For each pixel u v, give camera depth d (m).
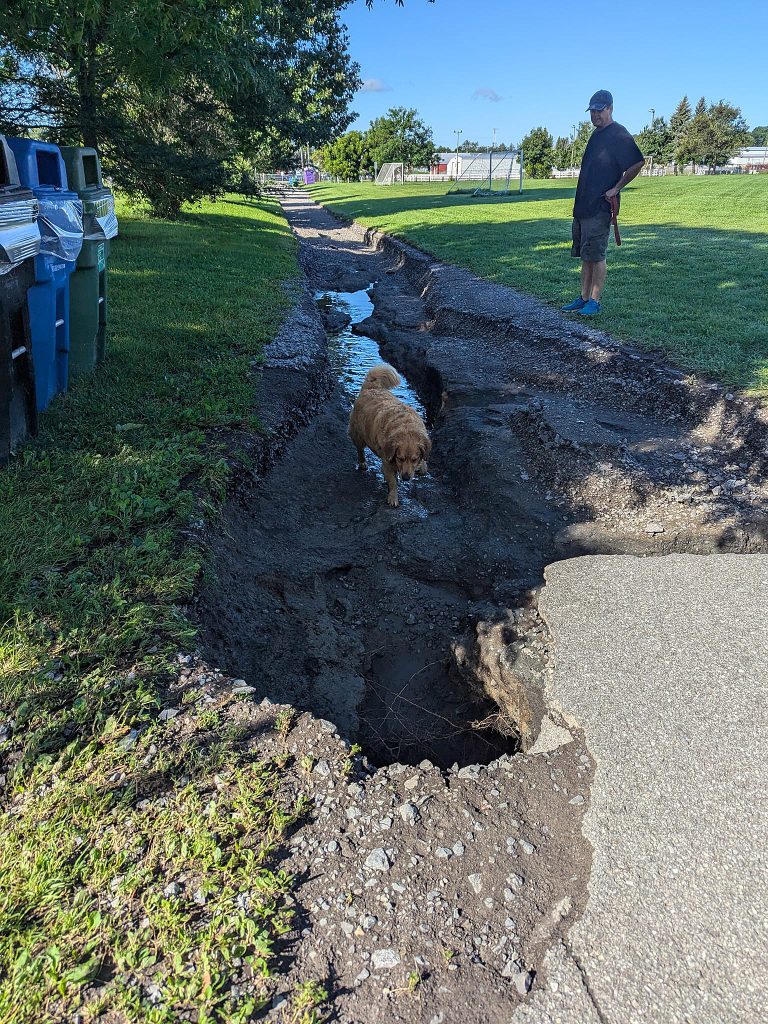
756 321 8.14
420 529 5.47
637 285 10.66
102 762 2.49
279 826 2.33
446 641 4.50
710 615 3.66
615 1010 1.86
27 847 2.17
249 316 9.42
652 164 75.44
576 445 5.82
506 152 54.69
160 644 3.11
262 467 5.76
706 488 5.19
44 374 5.45
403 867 2.26
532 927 2.08
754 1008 1.83
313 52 26.66
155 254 14.63
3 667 2.84
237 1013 1.77
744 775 2.59
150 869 2.13
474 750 3.80
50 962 1.86
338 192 57.81
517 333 9.23
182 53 7.04
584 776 2.68
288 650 4.12
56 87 13.02
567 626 3.76
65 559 3.59
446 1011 1.85
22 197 4.22
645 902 2.14
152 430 5.34
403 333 11.66
